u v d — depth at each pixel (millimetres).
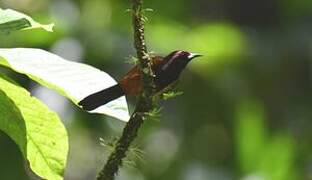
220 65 13602
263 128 11125
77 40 11594
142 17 4781
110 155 4965
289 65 14875
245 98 13664
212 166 13023
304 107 14875
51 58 4492
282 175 11008
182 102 13188
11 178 10469
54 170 5090
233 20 16000
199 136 13508
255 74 14242
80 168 13938
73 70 4531
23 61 4398
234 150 12164
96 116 11609
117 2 12305
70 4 12117
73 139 12562
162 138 13109
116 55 11672
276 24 15844
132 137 4902
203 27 13914
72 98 4473
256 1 15914
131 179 12984
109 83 4555
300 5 15758
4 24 4410
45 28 4449
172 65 5266
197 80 13375
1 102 4836
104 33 11805
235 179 11117
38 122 4961
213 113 13484
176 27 13492
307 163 11578
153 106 4883
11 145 10453
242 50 13875
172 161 13195
